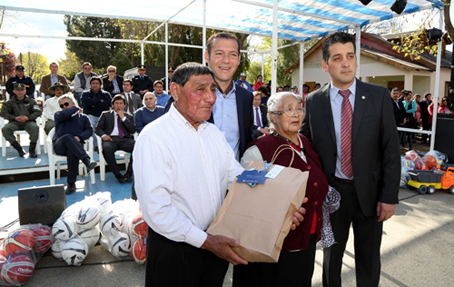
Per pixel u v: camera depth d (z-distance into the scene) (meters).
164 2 6.23
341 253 2.13
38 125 6.15
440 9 6.19
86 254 2.82
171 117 1.50
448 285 2.58
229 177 1.70
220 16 7.30
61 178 5.40
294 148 1.84
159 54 19.52
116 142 5.13
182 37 19.09
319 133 2.09
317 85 12.17
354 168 1.98
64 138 4.62
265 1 5.87
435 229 3.71
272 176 1.50
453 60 6.46
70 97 4.82
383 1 5.81
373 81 16.81
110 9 6.73
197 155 1.51
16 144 5.89
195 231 1.39
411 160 5.85
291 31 8.49
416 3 6.04
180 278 1.50
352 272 2.81
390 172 1.95
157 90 6.98
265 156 1.79
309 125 2.24
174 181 1.46
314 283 2.65
